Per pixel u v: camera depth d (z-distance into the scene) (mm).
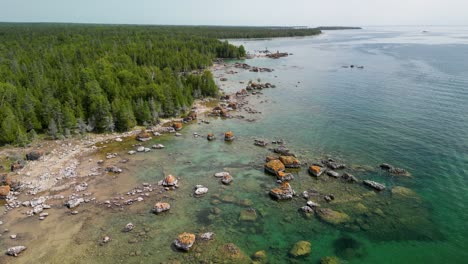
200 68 177125
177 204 50156
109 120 81062
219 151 70188
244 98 113750
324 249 40188
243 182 56688
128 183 56625
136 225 45156
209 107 104688
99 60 125500
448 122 80188
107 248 40656
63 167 62625
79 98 86875
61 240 42188
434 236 41938
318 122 86312
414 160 62344
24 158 66250
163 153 69500
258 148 71250
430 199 49750
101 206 49562
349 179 55719
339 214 46375
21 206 49750
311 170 58562
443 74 137375
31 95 84000
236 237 42656
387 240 41469
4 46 167375
